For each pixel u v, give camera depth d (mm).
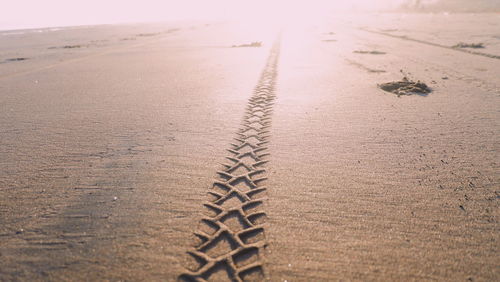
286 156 2807
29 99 4941
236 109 4250
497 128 3273
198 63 8500
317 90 5195
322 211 2004
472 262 1580
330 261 1604
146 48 12852
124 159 2771
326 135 3270
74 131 3480
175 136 3307
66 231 1840
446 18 27906
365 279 1493
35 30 29312
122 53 11242
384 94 4812
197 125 3639
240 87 5555
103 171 2555
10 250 1701
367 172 2475
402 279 1490
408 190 2209
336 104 4375
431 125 3441
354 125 3531
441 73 6129
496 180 2293
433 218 1908
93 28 30812
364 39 13586
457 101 4289
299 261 1607
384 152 2820
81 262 1611
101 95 5145
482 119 3557
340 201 2105
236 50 11328
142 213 1998
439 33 14250
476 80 5422
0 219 1963
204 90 5379
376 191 2207
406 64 7254
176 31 24359
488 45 9727
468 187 2219
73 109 4348
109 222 1912
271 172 2527
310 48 11250
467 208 1991
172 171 2547
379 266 1566
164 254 1658
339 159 2715
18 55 11102
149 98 4906
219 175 2490
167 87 5672
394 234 1784
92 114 4105
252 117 3916
